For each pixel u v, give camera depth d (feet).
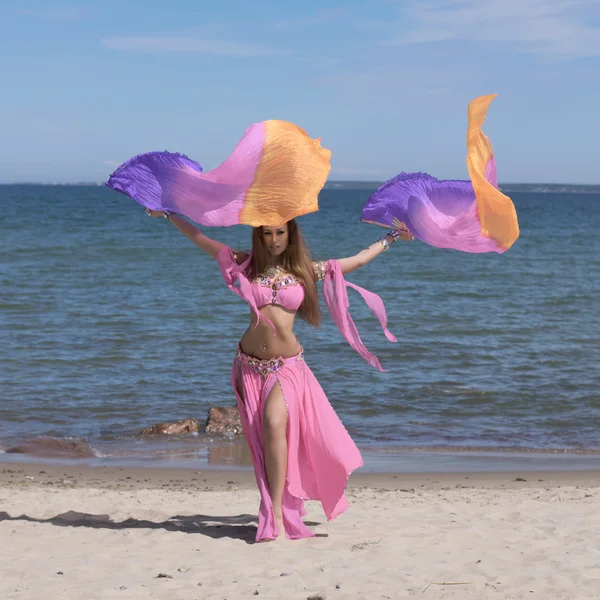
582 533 18.31
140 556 15.75
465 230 17.58
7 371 45.96
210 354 51.78
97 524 19.20
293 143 16.49
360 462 17.35
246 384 17.52
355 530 18.31
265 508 17.10
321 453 17.34
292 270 17.39
